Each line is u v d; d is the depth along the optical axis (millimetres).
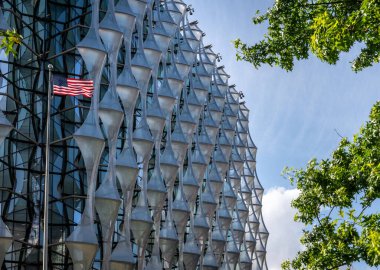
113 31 47094
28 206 44500
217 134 72500
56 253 44906
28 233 44250
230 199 72688
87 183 43469
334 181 25781
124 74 49344
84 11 50062
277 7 19438
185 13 67312
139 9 53344
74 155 47312
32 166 45469
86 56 44531
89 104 48781
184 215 58125
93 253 42094
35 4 47656
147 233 49562
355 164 21672
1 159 44406
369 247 20797
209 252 66562
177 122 59562
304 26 19406
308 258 27469
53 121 46844
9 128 40719
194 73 69312
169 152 56625
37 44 47281
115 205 44625
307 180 27000
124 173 47562
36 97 46594
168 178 56188
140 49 52750
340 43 17156
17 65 45844
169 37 58062
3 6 45938
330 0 18203
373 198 22656
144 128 51219
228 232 74812
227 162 72375
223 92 74438
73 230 45531
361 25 16812
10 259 43469
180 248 58438
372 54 20344
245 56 20406
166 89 57094
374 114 21750
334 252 24984
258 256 83500
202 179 65188
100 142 43281
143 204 50219
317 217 27422
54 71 47344
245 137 82562
